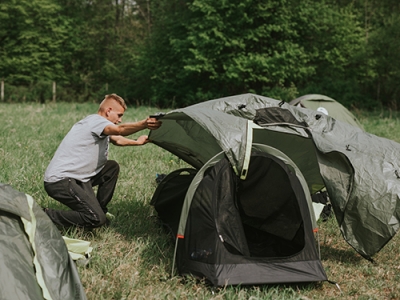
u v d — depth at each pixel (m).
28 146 8.88
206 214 4.05
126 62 33.78
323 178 4.46
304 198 4.36
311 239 4.22
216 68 26.00
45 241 3.51
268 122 4.64
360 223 4.37
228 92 26.97
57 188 4.54
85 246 4.21
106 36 36.06
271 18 24.67
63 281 3.43
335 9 29.28
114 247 4.62
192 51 24.28
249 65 24.19
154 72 28.59
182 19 26.80
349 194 4.36
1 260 3.18
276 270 3.98
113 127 4.59
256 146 4.38
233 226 4.12
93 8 36.16
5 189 3.52
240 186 4.86
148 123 4.48
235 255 3.98
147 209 5.80
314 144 4.54
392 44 26.25
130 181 6.82
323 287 4.05
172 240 4.91
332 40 26.73
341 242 5.27
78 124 4.73
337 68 28.09
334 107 11.88
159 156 8.74
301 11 25.02
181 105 28.64
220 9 24.47
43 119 13.62
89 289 3.74
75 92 33.66
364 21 31.94
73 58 34.97
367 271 4.46
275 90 24.84
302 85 28.36
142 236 4.95
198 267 3.96
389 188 4.34
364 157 4.50
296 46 24.78
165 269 4.24
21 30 31.09
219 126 4.23
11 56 30.94
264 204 4.83
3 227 3.38
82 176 4.65
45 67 31.70
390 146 4.73
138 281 3.91
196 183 4.16
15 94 29.62
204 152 5.45
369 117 20.70
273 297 3.74
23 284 3.18
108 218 5.25
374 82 28.97
